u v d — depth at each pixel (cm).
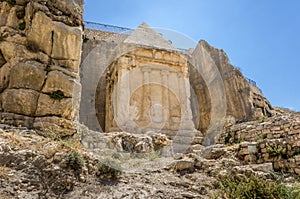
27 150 549
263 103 2198
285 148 775
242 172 640
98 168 555
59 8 1053
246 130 1173
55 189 466
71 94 922
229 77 2123
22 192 435
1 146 538
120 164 619
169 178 613
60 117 871
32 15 973
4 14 970
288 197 504
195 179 621
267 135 1028
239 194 515
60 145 603
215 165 707
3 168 481
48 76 909
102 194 477
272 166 746
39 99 871
